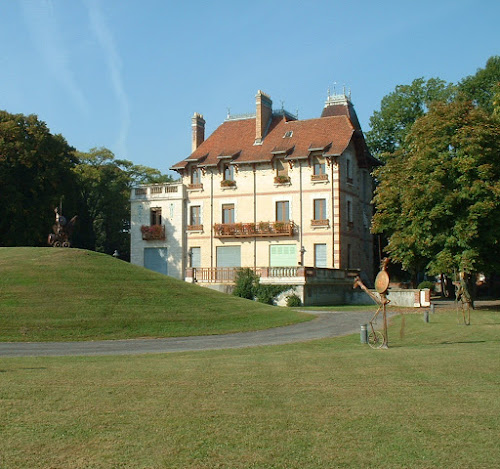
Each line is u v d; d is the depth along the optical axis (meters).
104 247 71.69
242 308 28.55
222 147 55.00
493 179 34.97
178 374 12.95
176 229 55.16
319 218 50.06
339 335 22.52
